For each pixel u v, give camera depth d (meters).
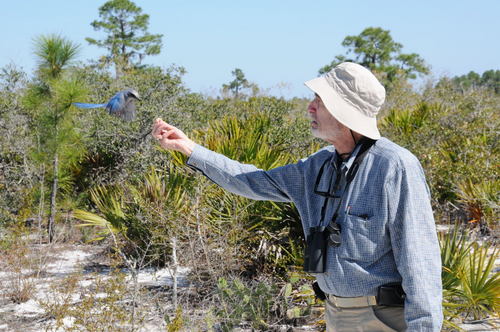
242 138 7.91
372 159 2.13
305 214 2.43
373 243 2.09
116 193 8.27
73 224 8.76
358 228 2.10
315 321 4.89
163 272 6.34
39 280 6.19
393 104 21.75
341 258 2.13
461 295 4.88
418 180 2.08
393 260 2.11
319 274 2.22
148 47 46.62
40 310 5.31
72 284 5.28
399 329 2.12
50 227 8.14
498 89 24.22
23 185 9.23
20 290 5.74
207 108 14.04
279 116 12.14
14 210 8.48
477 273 4.97
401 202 2.05
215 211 5.96
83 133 9.88
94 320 4.52
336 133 2.25
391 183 2.07
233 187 2.55
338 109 2.18
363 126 2.15
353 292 2.13
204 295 5.36
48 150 8.45
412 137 11.48
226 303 4.84
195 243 5.54
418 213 2.05
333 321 2.25
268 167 6.99
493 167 9.79
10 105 9.82
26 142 9.13
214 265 5.45
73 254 7.47
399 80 24.95
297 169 2.44
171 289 5.56
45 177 8.77
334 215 2.17
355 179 2.14
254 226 5.89
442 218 8.66
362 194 2.12
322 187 2.29
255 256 5.87
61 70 8.41
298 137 10.52
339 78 2.21
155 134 2.59
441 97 21.05
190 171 6.80
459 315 5.13
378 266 2.11
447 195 9.64
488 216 8.16
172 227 5.71
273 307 4.99
